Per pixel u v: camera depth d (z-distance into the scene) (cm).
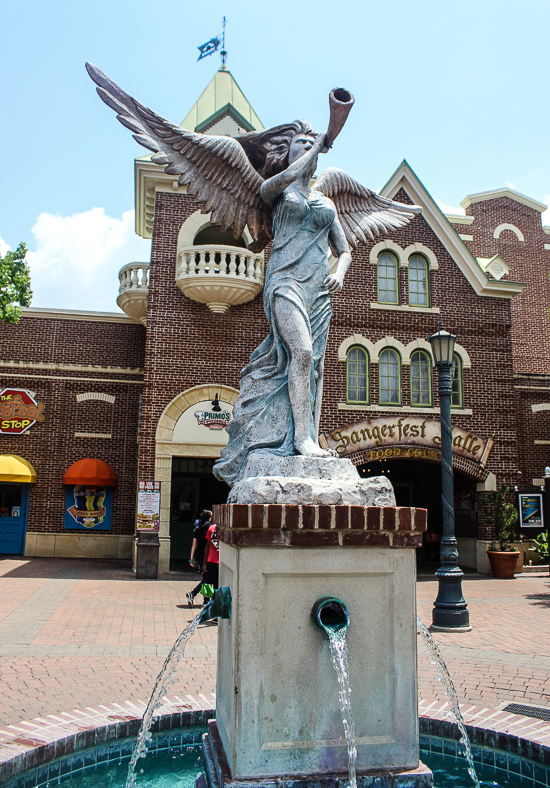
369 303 2028
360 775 337
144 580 1642
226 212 493
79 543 2173
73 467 2175
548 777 443
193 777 458
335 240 503
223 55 2284
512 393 2097
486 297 2128
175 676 723
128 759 492
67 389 2266
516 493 2050
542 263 2930
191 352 1883
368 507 358
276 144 506
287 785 328
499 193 2944
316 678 346
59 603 1267
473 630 1075
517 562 1991
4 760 413
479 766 485
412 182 2116
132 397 2288
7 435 2212
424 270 2114
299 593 352
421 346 2041
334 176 534
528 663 820
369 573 361
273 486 371
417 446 1961
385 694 355
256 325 1931
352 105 457
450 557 1117
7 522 2180
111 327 2344
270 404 458
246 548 346
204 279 1822
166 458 1816
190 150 475
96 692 647
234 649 342
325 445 1900
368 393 1988
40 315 2308
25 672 737
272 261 475
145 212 2103
